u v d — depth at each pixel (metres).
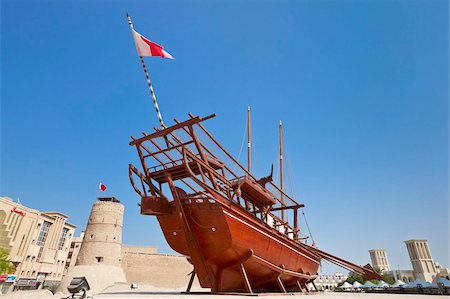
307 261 26.56
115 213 59.94
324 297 19.36
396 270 123.88
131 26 20.28
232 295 16.69
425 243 127.75
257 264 19.23
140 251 76.31
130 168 19.09
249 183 19.41
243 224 17.98
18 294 17.45
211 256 18.02
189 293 18.95
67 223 82.75
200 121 16.19
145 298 12.91
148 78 19.75
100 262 54.00
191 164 18.28
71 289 11.36
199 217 17.78
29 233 66.75
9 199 63.84
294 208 28.20
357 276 88.75
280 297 16.48
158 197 19.11
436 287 39.22
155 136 17.72
